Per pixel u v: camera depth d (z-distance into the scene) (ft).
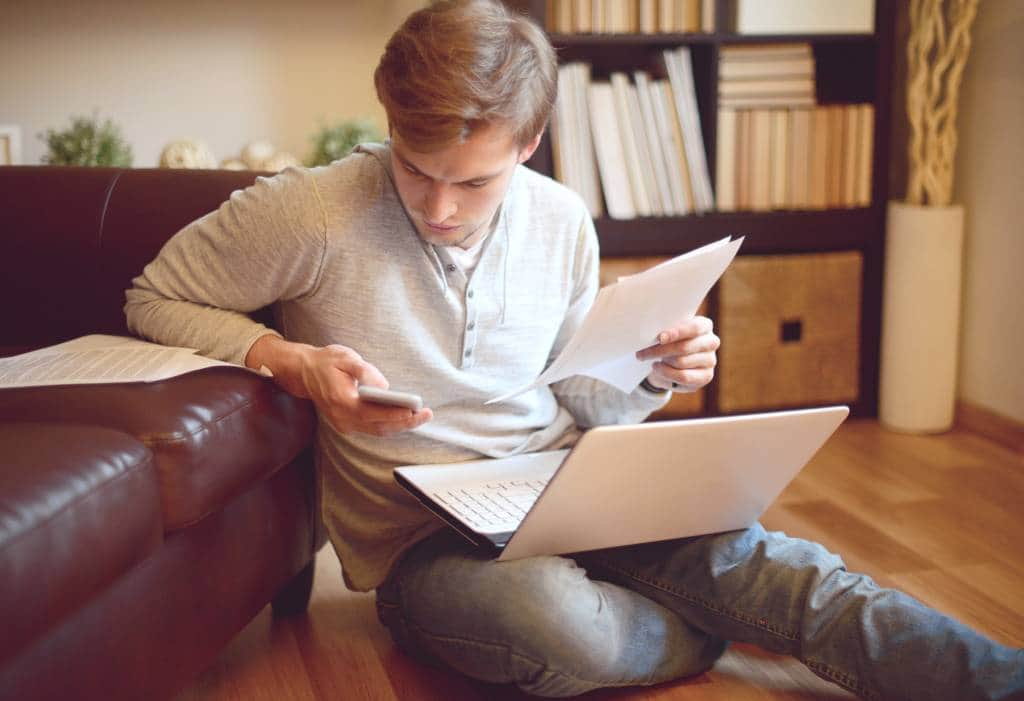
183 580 4.13
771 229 8.61
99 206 5.61
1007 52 8.27
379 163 4.46
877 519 6.91
